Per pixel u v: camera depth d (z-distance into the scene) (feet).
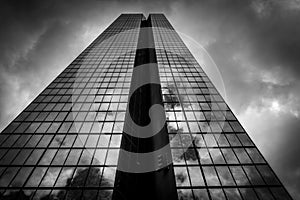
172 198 52.90
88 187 55.98
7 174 58.39
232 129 76.89
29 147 68.13
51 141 70.95
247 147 68.49
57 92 100.99
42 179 57.47
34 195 53.47
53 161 63.16
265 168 60.75
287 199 52.24
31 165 61.52
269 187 55.16
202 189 54.85
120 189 55.77
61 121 80.94
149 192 55.31
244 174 58.95
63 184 56.44
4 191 54.03
